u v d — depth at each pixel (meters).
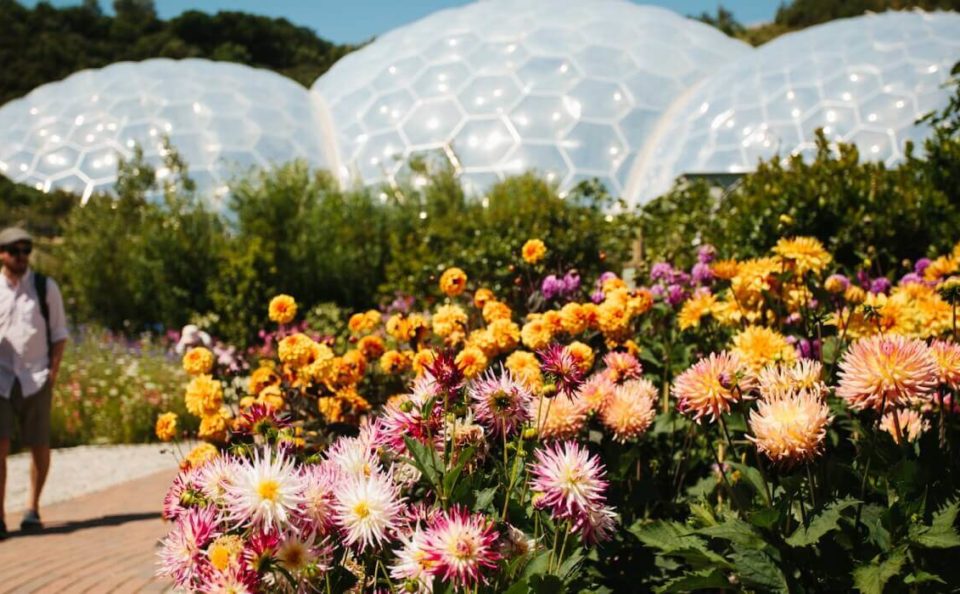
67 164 25.09
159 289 13.54
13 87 52.84
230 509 1.55
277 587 1.57
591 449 2.45
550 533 1.90
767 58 22.45
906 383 1.77
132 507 5.49
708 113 21.69
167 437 3.11
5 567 4.07
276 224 13.43
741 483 2.33
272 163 14.74
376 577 1.79
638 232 9.20
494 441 2.28
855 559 1.89
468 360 2.45
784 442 1.79
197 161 23.83
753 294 3.07
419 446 1.82
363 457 1.86
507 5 26.97
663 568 2.35
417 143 22.97
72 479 6.43
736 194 8.12
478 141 22.47
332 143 25.16
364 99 25.16
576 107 22.86
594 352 3.13
